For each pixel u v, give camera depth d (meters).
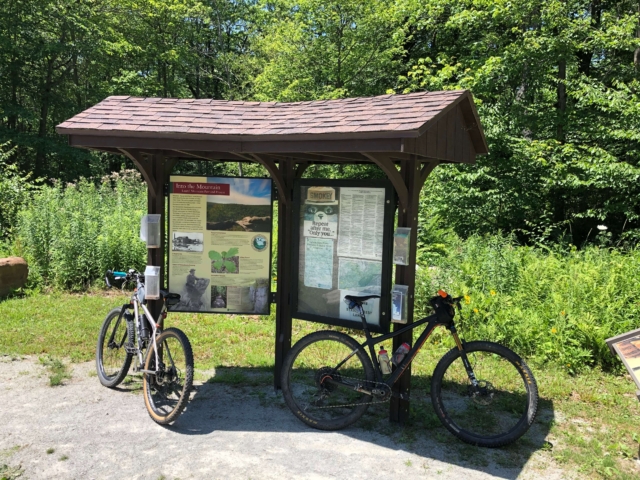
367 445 3.58
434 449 3.55
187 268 4.59
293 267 4.39
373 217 3.98
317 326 6.62
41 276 8.26
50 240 8.53
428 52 17.44
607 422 4.06
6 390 4.37
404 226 3.79
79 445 3.46
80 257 8.20
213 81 29.83
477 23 12.26
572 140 12.56
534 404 3.53
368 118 3.41
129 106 4.26
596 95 11.18
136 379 4.69
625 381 4.93
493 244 8.05
